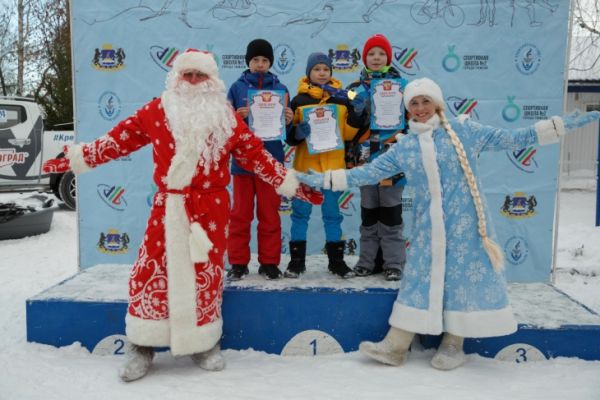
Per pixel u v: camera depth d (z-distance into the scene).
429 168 2.79
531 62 3.85
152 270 2.70
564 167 14.28
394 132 3.31
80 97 3.95
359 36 3.87
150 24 3.90
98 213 4.08
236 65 3.91
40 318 3.06
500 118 3.89
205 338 2.72
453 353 2.82
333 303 3.03
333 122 3.17
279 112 3.15
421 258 2.81
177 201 2.71
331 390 2.57
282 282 3.22
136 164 4.04
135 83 3.94
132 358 2.71
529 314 3.10
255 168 2.92
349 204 4.05
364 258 3.44
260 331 3.05
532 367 2.85
